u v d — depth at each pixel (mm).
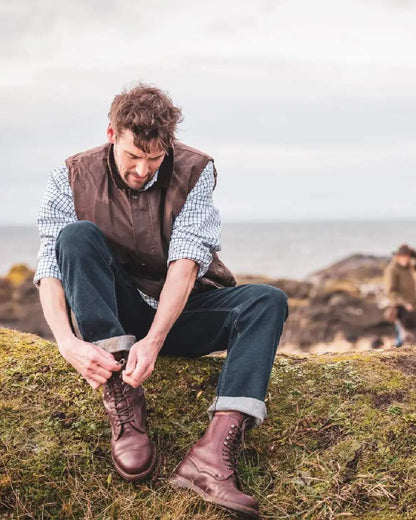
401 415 3086
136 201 2869
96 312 2631
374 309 17359
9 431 2865
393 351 3807
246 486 2793
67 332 2672
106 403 2760
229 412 2703
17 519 2562
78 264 2654
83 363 2596
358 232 116312
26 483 2662
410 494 2738
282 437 3020
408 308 9461
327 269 23234
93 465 2775
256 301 2801
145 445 2713
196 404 3137
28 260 68000
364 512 2678
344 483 2789
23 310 21750
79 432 2908
